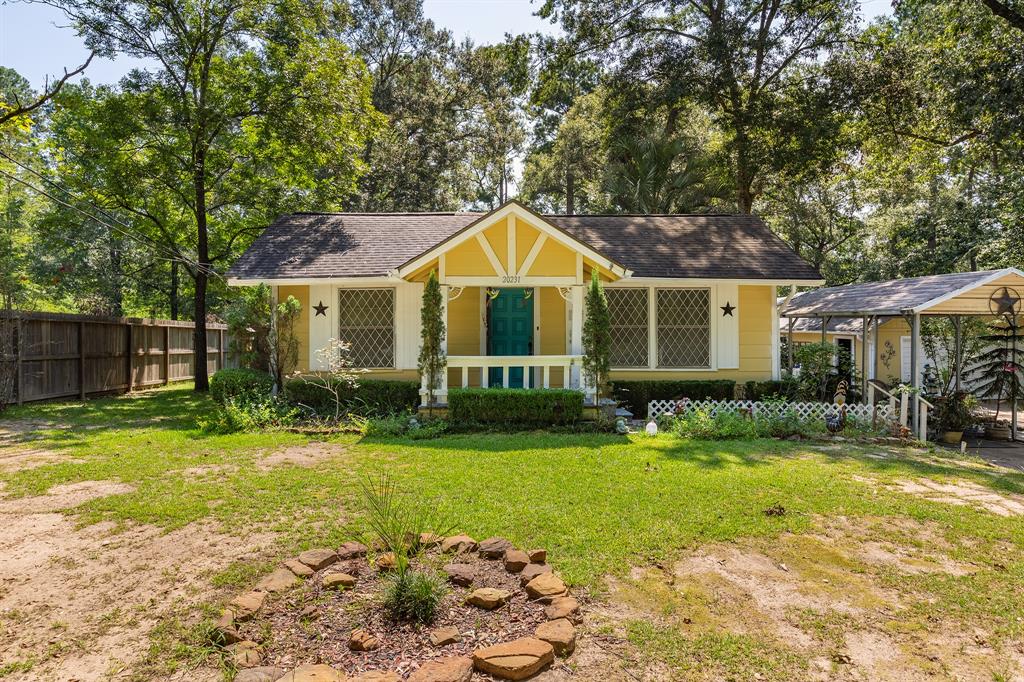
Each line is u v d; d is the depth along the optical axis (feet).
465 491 19.60
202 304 53.98
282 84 51.83
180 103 49.08
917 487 21.13
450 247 33.14
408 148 96.37
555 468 22.93
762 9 64.44
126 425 33.81
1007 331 43.73
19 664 9.94
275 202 55.52
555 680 9.41
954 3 53.88
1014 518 17.74
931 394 40.47
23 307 49.75
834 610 12.00
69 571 13.57
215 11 49.67
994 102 46.73
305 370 40.70
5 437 29.48
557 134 109.50
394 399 37.63
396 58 102.42
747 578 13.41
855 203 92.12
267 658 9.68
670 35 71.92
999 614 11.89
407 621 10.70
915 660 10.24
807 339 74.02
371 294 40.83
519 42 72.79
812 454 26.71
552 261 34.04
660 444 28.22
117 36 47.73
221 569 13.62
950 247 78.13
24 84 81.82
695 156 74.38
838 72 62.64
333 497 18.95
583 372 34.50
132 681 9.46
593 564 13.82
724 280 39.75
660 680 9.57
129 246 80.48
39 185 63.82
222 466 23.36
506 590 12.01
